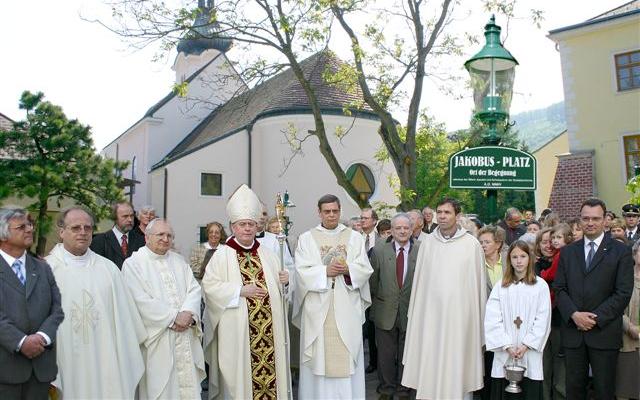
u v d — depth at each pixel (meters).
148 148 30.95
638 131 17.14
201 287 5.72
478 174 6.42
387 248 6.71
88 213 4.88
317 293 5.89
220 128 27.66
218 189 23.94
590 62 18.08
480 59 6.55
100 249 6.52
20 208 4.25
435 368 5.63
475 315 5.64
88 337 4.60
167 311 5.10
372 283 6.70
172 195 23.19
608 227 8.36
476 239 5.88
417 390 5.70
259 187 23.84
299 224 22.28
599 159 17.81
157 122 31.14
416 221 7.50
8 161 14.98
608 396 5.09
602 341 5.08
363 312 6.10
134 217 6.94
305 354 5.86
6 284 4.05
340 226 6.24
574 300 5.24
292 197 22.42
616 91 17.58
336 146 22.53
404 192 12.16
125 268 5.24
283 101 23.12
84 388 4.52
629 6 18.23
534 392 5.14
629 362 5.43
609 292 5.14
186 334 5.22
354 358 5.82
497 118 6.59
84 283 4.70
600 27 17.70
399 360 6.58
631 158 17.34
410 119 12.84
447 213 5.75
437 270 5.78
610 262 5.14
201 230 23.47
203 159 23.64
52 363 4.15
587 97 18.09
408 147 12.83
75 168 15.52
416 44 12.81
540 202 30.61
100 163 16.17
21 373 3.96
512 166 6.45
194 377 5.17
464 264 5.70
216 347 5.65
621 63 17.58
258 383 5.50
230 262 5.73
